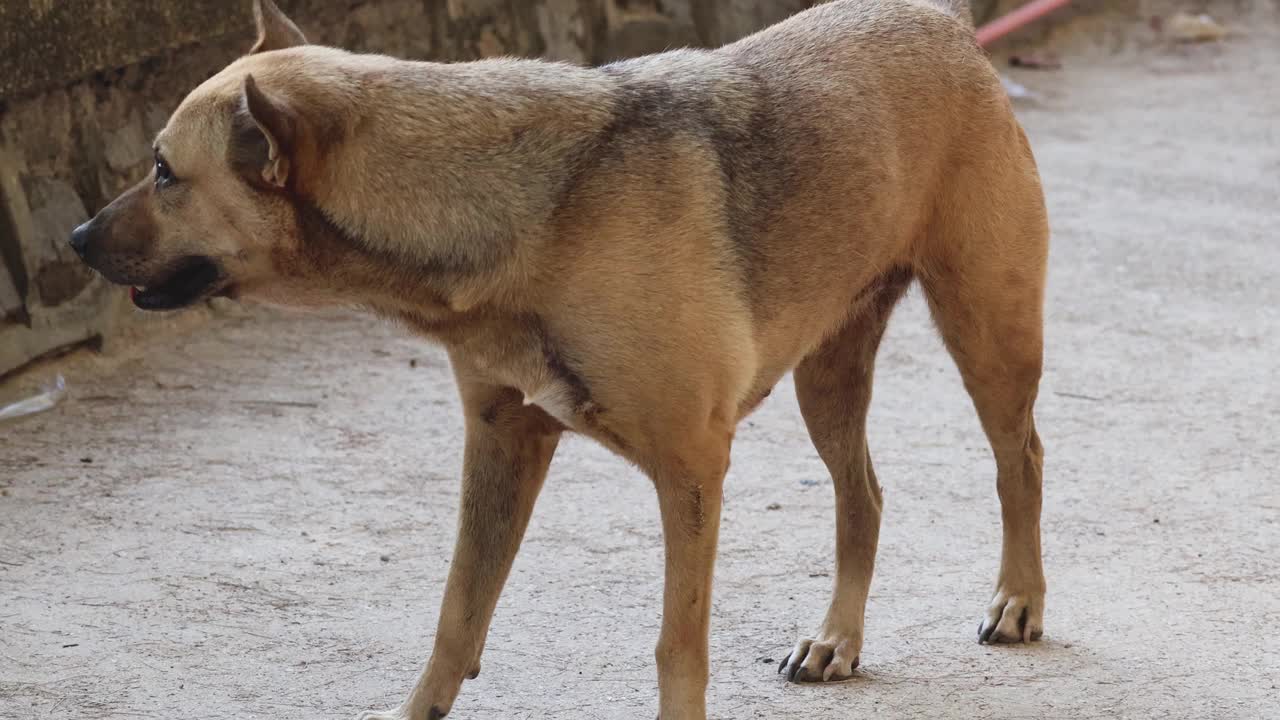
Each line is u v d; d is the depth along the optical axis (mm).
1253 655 4875
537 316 4020
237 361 7836
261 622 5164
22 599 5277
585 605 5316
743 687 4762
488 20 10406
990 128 4852
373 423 7066
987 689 4711
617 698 4648
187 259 4000
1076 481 6438
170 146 3936
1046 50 15656
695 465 4121
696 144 4180
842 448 5000
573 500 6246
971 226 4836
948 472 6566
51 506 6066
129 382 7488
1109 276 9328
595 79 4180
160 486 6301
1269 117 13258
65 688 4664
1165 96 14047
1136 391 7523
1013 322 4941
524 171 3979
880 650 5023
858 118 4543
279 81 3924
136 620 5145
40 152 7551
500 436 4348
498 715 4543
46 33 7203
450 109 3992
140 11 7688
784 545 5844
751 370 4242
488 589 4414
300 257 3998
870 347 5004
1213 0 17531
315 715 4539
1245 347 8148
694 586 4152
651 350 4012
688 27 11875
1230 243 9969
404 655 4953
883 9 4871
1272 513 6062
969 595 5422
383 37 9531
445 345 4184
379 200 3932
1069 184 11320
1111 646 4980
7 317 7312
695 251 4090
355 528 5961
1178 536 5863
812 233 4422
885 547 5820
